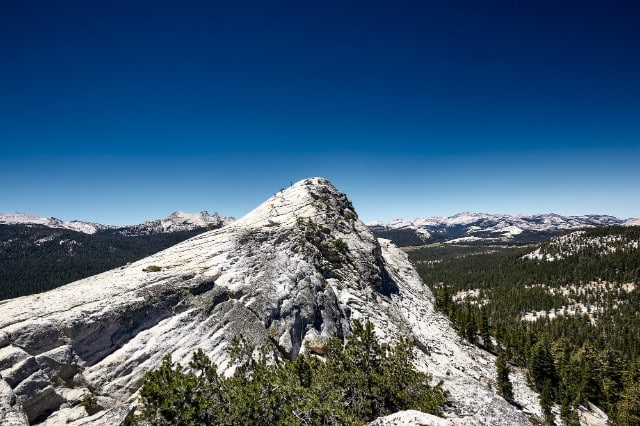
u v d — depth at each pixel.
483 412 32.50
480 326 116.12
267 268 51.00
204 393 23.08
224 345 36.38
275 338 42.47
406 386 29.25
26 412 24.34
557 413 76.06
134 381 30.23
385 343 49.00
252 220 77.88
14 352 25.91
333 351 30.84
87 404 26.41
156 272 43.44
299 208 80.88
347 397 27.97
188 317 37.22
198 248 54.78
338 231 77.12
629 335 162.25
